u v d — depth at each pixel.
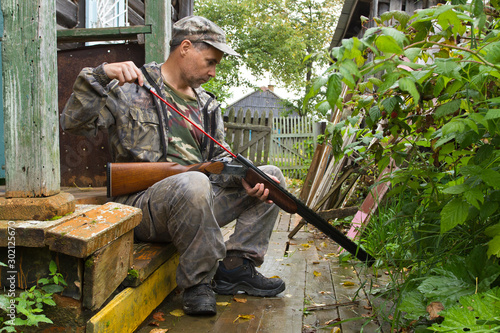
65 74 3.83
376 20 1.94
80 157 3.74
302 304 2.60
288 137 12.07
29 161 1.82
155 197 2.35
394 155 2.41
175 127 2.67
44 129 1.82
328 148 5.36
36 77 1.80
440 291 1.74
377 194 3.74
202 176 2.34
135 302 2.08
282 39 25.77
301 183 10.61
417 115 2.20
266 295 2.72
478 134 1.80
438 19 1.73
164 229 2.42
